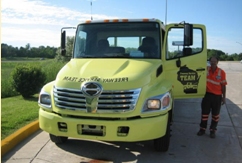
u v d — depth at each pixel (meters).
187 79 5.73
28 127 5.85
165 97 4.44
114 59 5.19
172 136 5.98
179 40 5.72
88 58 5.45
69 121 4.29
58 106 4.42
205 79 5.77
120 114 4.15
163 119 4.36
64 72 4.77
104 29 5.69
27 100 9.83
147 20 5.56
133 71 4.55
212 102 5.88
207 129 6.56
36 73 10.45
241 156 4.91
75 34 5.86
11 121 6.34
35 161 4.55
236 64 51.38
